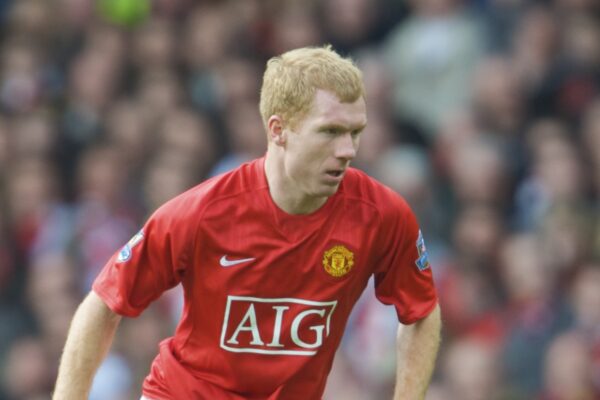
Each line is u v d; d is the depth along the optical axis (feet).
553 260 115.14
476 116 130.31
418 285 61.16
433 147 132.46
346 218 59.36
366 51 141.08
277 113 57.62
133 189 136.56
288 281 59.21
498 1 136.36
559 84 130.93
